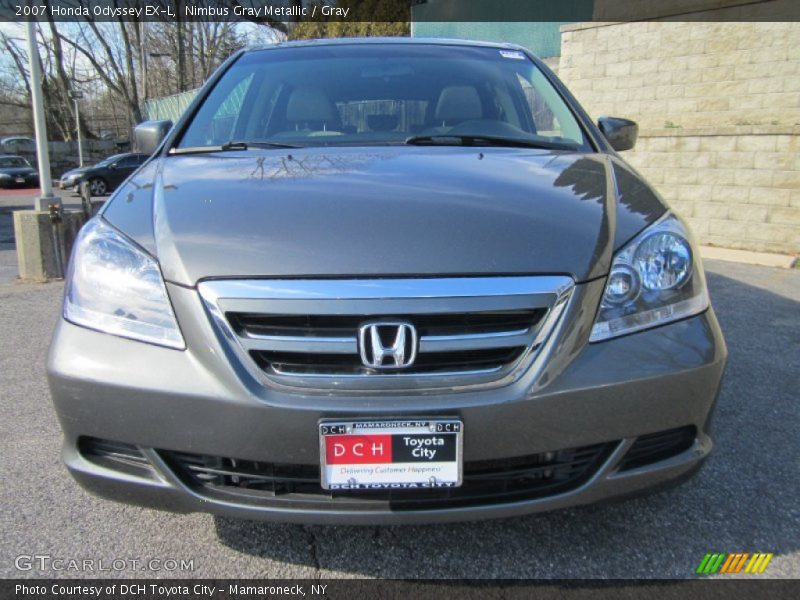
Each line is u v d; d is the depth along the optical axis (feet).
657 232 6.07
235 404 5.21
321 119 9.03
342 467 5.24
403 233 5.60
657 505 7.42
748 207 22.50
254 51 10.51
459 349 5.30
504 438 5.29
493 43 10.89
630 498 5.87
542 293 5.41
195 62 106.93
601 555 6.59
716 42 27.04
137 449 5.62
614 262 5.73
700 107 27.89
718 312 15.24
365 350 5.24
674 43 28.27
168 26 104.17
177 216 6.04
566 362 5.38
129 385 5.37
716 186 23.22
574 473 5.73
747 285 17.89
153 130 9.45
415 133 8.79
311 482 5.47
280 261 5.41
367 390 5.24
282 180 6.64
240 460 5.49
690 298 5.99
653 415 5.57
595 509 7.36
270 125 9.03
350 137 8.71
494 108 9.24
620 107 30.53
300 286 5.30
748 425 9.46
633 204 6.48
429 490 5.50
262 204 6.08
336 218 5.79
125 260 5.77
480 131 8.84
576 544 6.76
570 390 5.32
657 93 29.12
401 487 5.29
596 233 5.86
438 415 5.18
